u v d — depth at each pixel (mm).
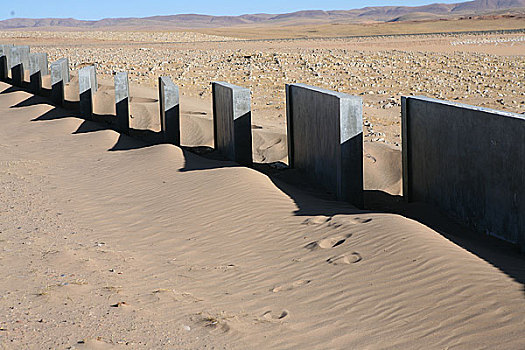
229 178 11578
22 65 26219
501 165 8102
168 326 5656
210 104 23625
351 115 10227
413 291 5918
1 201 11094
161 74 30156
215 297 6496
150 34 74875
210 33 93500
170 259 7938
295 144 13445
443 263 6398
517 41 49094
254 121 20406
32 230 9242
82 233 9188
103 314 5922
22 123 20375
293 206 9828
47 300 6238
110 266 7574
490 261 6609
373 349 4949
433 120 9961
